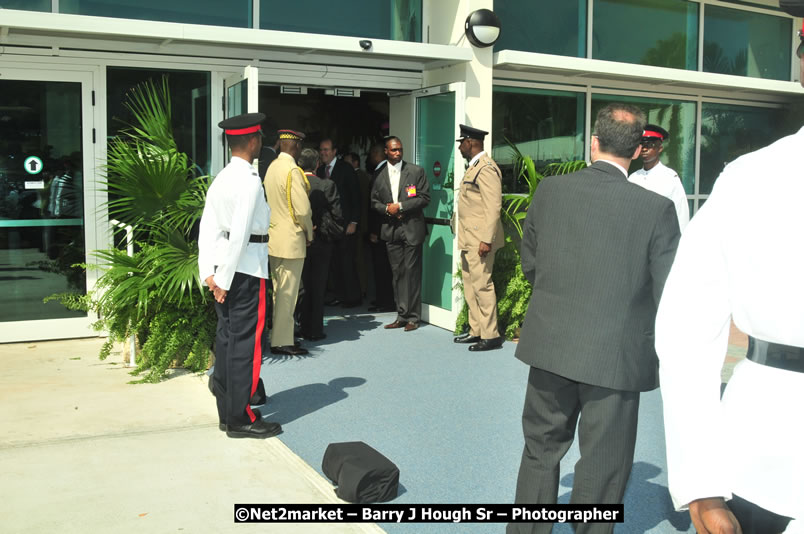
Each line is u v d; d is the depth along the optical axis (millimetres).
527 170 7117
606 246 2600
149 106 6418
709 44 8883
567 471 3826
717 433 1490
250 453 3977
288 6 6867
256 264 4148
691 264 1531
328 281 8555
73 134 6262
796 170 1436
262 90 10727
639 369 2605
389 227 6980
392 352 6207
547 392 2723
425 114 7406
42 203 6242
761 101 9328
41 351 6020
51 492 3443
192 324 5488
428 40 7496
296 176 5781
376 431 4359
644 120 2732
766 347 1501
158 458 3881
